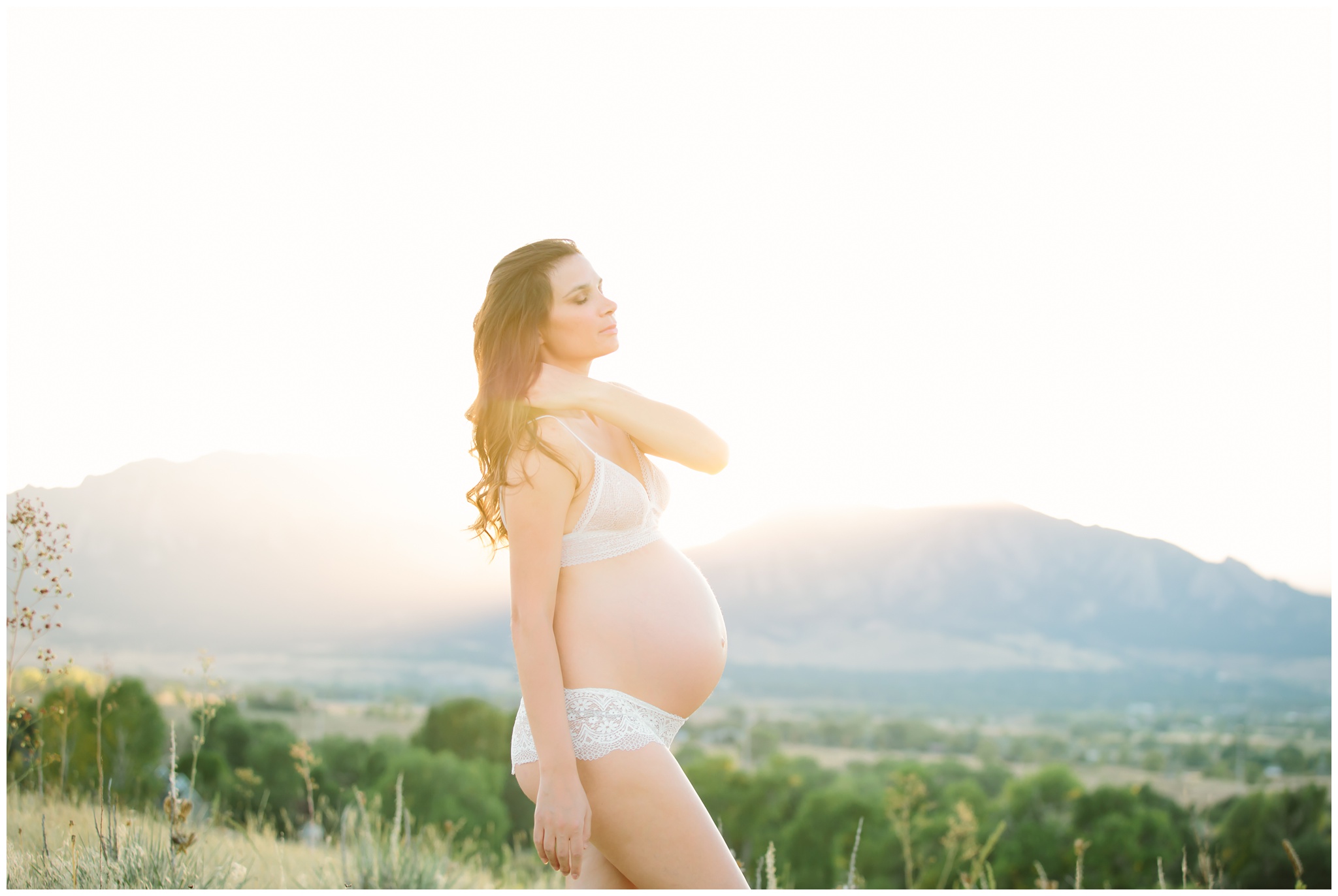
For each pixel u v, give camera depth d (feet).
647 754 5.68
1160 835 109.60
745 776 136.15
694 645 6.19
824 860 112.68
